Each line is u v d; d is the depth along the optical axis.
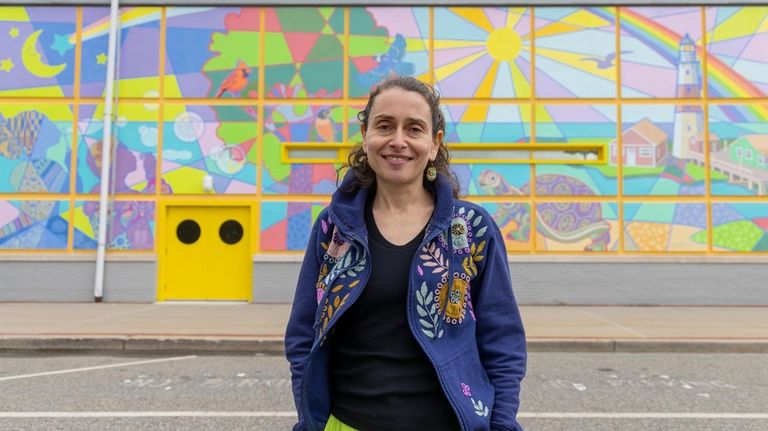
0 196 11.62
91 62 11.91
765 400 4.91
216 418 4.37
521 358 1.61
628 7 12.02
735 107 11.81
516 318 1.64
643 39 11.95
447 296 1.53
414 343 1.50
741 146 11.74
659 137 11.77
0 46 11.93
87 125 11.77
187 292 11.62
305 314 1.70
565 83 11.90
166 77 11.88
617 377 5.79
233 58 11.94
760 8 11.99
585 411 4.59
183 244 11.70
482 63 11.92
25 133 11.76
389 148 1.60
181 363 6.47
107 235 11.55
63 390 5.21
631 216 11.61
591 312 10.22
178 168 11.73
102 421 4.27
